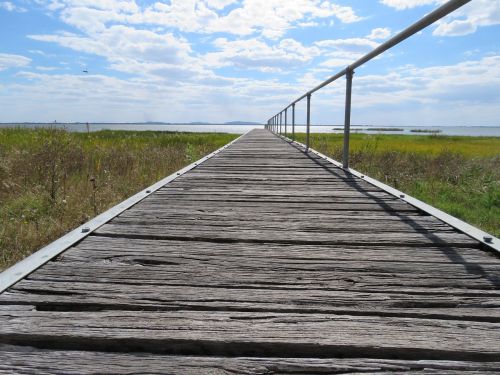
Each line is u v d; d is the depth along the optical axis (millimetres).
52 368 749
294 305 990
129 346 831
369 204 2232
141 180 4562
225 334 848
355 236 1586
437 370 759
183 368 757
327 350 816
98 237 1545
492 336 847
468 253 1388
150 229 1662
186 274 1181
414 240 1530
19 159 4895
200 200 2318
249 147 6957
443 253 1388
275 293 1059
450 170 5820
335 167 4043
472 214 3258
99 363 768
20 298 989
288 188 2756
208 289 1078
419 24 2076
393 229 1695
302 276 1177
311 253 1388
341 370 760
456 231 1659
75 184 4168
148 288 1075
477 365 771
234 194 2521
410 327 885
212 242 1524
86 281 1107
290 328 878
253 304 992
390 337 843
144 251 1380
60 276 1139
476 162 6836
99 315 927
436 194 4262
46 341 834
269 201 2303
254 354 824
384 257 1346
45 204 3221
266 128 23188
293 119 7949
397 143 12969
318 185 2896
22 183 4074
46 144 5426
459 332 862
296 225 1757
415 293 1060
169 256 1332
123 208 2000
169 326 880
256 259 1319
